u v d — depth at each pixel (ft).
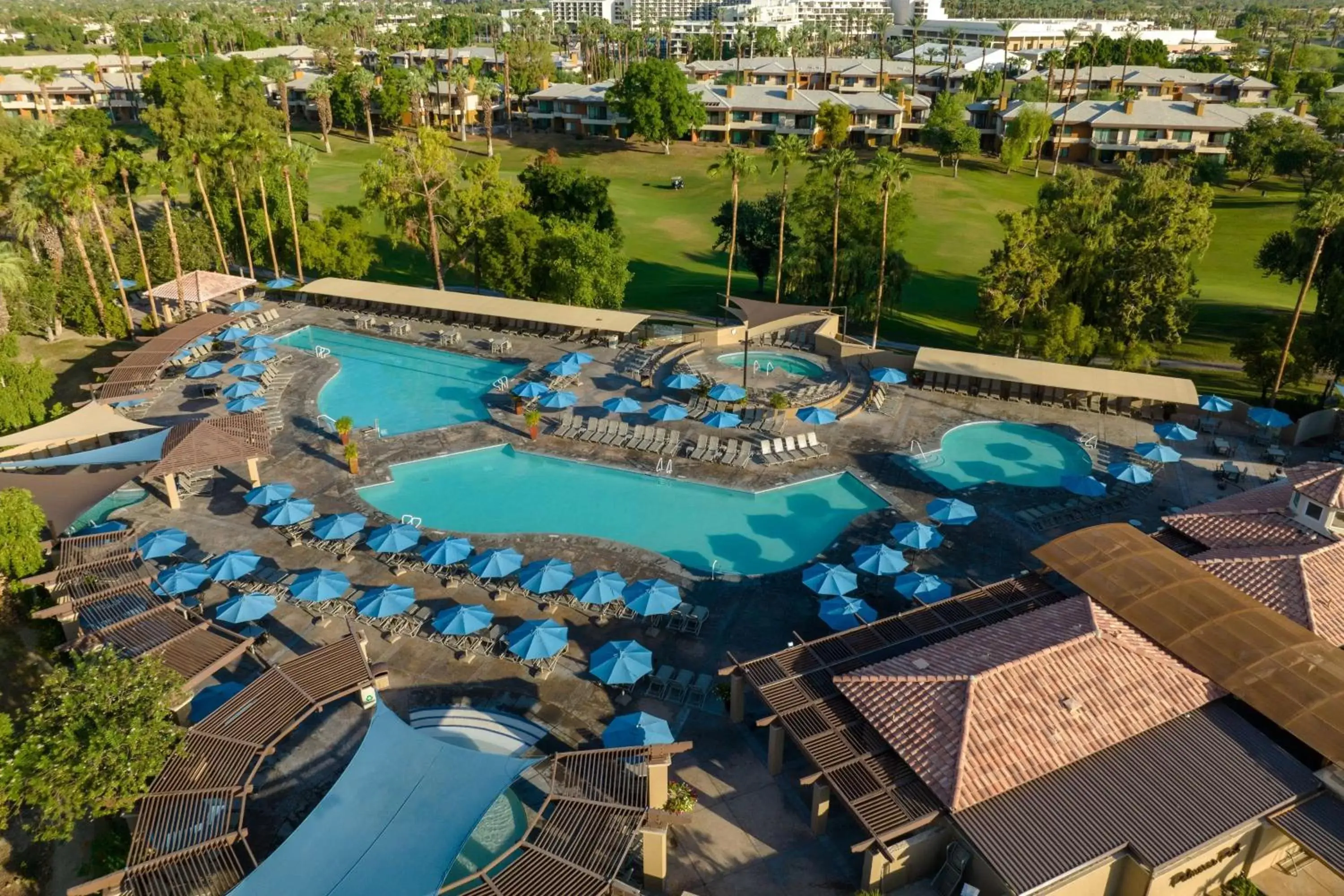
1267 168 348.18
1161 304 164.86
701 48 650.84
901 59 634.02
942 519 109.50
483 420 150.82
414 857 58.75
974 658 74.95
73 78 488.85
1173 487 126.41
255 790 76.02
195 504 123.54
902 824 62.39
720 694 85.51
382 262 268.82
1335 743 66.44
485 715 83.87
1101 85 481.05
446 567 107.14
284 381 165.17
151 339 174.91
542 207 256.93
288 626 97.14
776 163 201.67
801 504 124.67
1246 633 78.23
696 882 68.03
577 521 120.88
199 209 257.34
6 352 156.66
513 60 492.54
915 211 324.19
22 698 90.79
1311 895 66.95
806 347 180.24
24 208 189.16
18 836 75.77
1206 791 64.69
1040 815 62.59
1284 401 157.58
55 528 103.91
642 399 157.38
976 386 160.76
